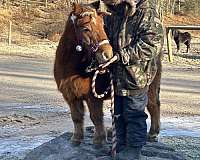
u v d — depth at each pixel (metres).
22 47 22.66
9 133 7.11
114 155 4.16
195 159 5.25
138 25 3.96
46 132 7.21
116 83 4.14
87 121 7.53
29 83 11.87
